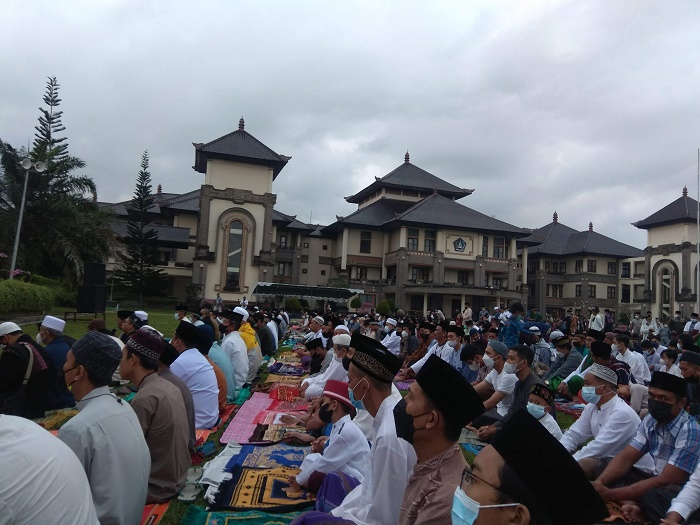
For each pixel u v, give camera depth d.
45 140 33.28
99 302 23.66
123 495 3.21
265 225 45.53
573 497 1.48
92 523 2.44
